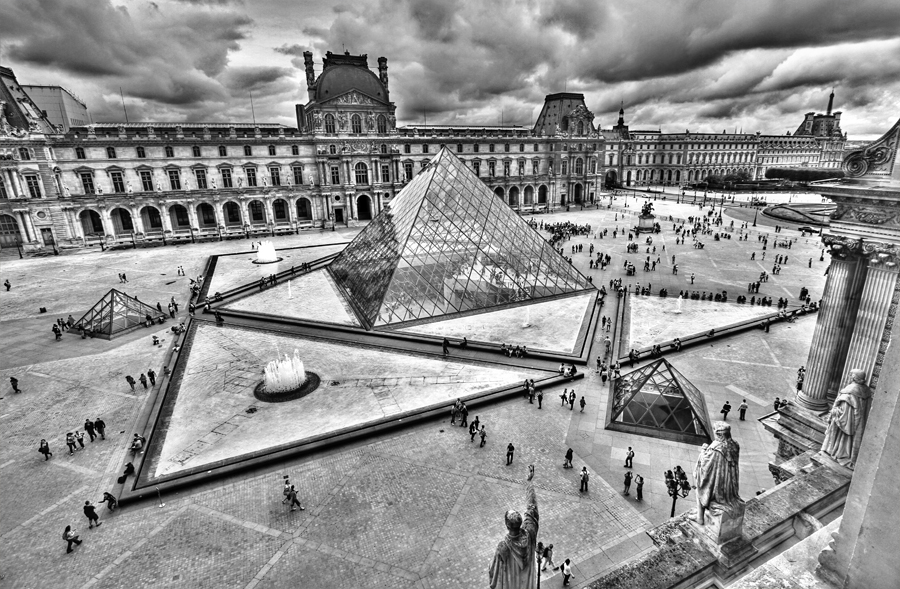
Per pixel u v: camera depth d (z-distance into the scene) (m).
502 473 27.02
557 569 20.52
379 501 25.03
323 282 68.44
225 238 105.94
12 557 21.77
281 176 113.00
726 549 11.07
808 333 46.88
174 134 105.19
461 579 20.27
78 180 95.94
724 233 103.25
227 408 34.47
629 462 27.12
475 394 35.56
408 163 123.88
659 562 11.04
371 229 70.81
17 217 91.06
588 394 35.84
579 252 85.25
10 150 88.12
